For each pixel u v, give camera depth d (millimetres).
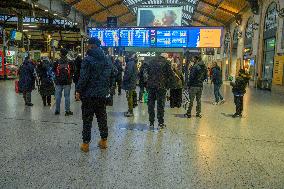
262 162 4668
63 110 9023
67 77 8031
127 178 3812
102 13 38406
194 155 4902
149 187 3564
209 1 32531
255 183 3801
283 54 20188
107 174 3920
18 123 6914
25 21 33625
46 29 29438
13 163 4219
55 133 6027
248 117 9320
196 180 3832
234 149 5379
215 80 12516
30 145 5137
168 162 4492
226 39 40125
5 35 25766
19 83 9664
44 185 3512
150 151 5020
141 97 12023
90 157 4586
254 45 27250
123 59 21438
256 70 26219
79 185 3545
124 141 5602
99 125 5012
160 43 20375
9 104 10023
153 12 27109
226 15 35250
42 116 7910
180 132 6602
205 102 13102
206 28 19812
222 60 42000
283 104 13625
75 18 33000
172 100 10656
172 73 6863
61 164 4230
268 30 23922
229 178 3939
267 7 24125
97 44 4801
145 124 7363
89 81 4730
